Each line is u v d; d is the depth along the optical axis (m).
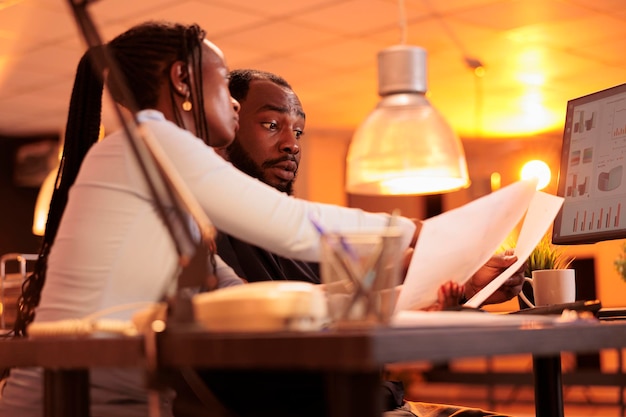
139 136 1.47
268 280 2.33
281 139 2.61
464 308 1.60
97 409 1.55
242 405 1.63
